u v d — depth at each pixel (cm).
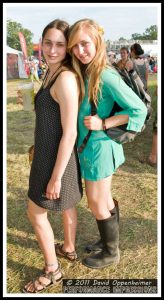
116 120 214
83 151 225
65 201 222
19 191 369
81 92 213
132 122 211
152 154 418
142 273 263
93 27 202
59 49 204
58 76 199
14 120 623
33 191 221
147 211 331
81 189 237
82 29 200
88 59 205
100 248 283
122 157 237
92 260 268
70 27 205
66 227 265
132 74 328
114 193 360
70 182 222
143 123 217
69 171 221
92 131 218
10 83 1102
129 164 423
